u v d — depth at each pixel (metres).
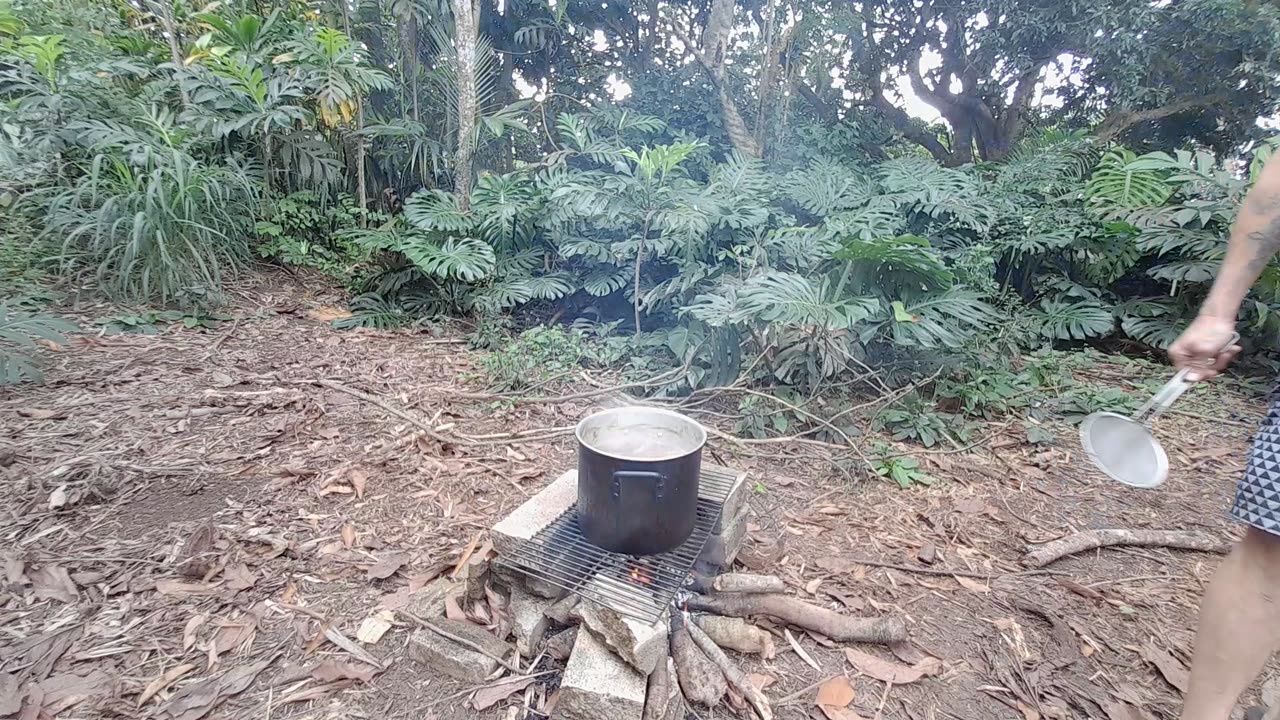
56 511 1.87
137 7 5.42
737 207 4.13
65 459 2.14
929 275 2.94
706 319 2.95
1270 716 1.34
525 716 1.29
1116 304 4.54
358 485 2.13
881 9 7.50
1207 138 7.31
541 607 1.46
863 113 7.70
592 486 1.38
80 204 3.84
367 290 4.53
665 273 4.30
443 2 5.40
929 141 8.35
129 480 2.06
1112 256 4.44
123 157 3.82
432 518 2.00
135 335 3.38
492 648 1.41
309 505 2.02
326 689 1.34
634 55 7.12
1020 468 2.59
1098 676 1.50
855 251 2.82
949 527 2.12
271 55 5.14
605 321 4.33
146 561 1.69
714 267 3.86
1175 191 4.48
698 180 6.00
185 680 1.34
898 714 1.36
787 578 1.79
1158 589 1.84
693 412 2.98
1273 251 1.14
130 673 1.34
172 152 3.78
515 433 2.62
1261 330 3.94
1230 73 6.55
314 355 3.46
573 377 3.37
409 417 2.66
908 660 1.50
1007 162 6.33
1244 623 1.12
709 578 1.58
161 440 2.35
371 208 5.86
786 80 6.31
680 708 1.30
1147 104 7.02
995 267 4.64
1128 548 2.04
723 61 6.15
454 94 5.56
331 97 4.77
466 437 2.54
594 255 4.08
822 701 1.37
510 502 2.12
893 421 2.85
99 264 3.78
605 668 1.26
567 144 6.59
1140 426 1.43
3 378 2.52
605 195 4.02
